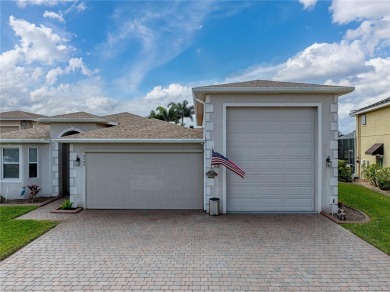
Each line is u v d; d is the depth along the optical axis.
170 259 6.75
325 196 11.08
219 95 11.10
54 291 5.32
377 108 18.69
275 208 11.31
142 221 10.12
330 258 6.78
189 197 12.00
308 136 11.27
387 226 9.27
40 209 12.19
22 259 6.80
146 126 14.27
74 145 12.12
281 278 5.78
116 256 6.95
